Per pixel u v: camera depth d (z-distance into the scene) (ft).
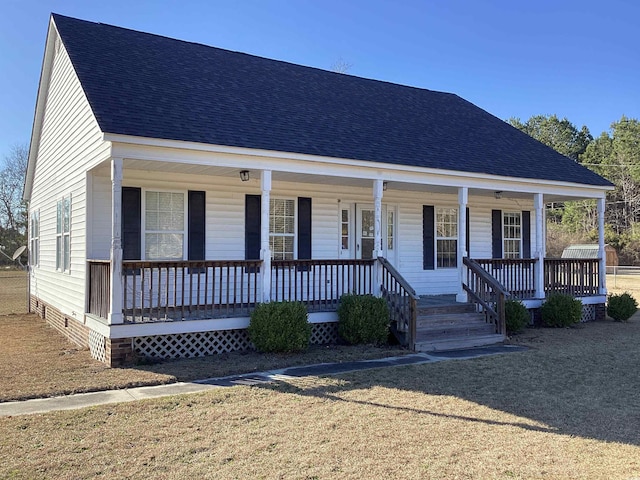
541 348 33.91
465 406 20.89
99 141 29.91
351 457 15.44
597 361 29.78
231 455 15.51
